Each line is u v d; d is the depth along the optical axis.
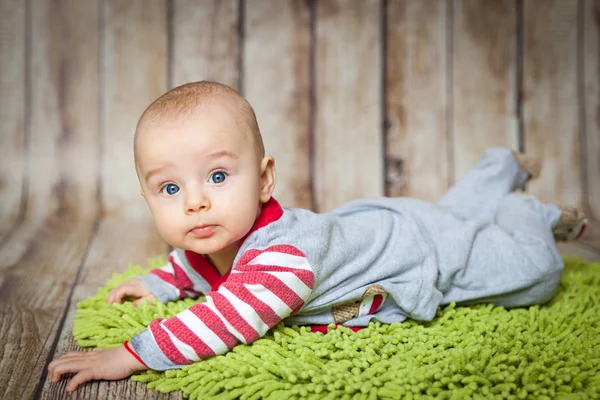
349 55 2.22
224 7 2.19
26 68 2.16
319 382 0.92
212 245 1.00
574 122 2.28
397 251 1.16
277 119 2.21
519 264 1.24
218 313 0.98
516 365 0.99
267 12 2.20
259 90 2.21
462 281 1.22
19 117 2.17
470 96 2.25
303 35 2.21
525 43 2.25
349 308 1.13
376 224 1.22
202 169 0.98
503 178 1.52
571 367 0.97
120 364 0.97
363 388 0.90
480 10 2.24
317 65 2.21
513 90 2.26
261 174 1.07
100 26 2.18
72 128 2.19
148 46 2.19
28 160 2.18
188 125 0.98
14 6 2.15
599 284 1.42
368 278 1.12
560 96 2.27
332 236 1.10
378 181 2.23
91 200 2.19
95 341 1.11
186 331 0.97
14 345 1.11
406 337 1.10
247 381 0.93
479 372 0.94
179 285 1.28
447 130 2.24
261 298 0.98
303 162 2.21
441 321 1.18
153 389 0.95
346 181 2.23
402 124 2.23
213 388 0.92
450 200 1.49
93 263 1.66
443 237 1.24
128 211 2.21
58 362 0.97
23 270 1.58
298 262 1.02
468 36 2.24
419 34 2.23
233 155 1.00
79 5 2.17
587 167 2.28
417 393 0.89
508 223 1.36
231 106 1.03
